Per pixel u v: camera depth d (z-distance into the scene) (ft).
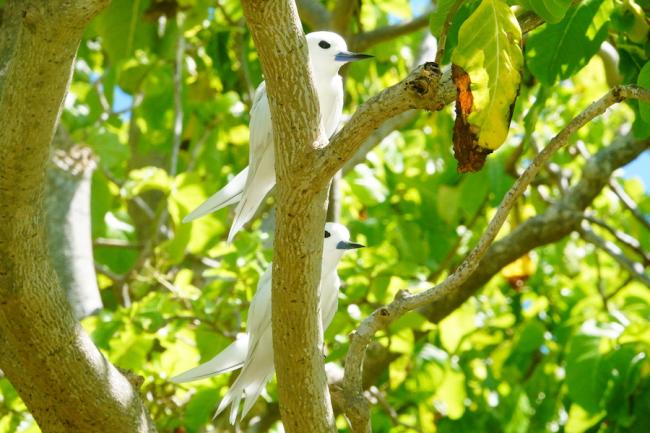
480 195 40.96
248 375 24.89
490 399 47.37
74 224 34.32
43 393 20.88
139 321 32.27
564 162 48.11
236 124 45.14
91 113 45.68
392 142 53.42
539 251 48.96
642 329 33.78
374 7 48.06
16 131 18.37
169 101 43.09
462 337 38.52
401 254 42.50
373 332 20.33
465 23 15.97
